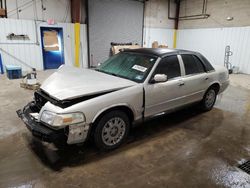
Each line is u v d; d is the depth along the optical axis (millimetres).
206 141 3121
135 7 11609
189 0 13055
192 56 3766
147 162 2539
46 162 2463
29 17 8656
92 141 2727
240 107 4789
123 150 2783
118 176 2266
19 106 4352
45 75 8016
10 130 3246
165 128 3535
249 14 10086
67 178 2201
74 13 9578
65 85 2584
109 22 10688
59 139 2264
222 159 2660
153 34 13273
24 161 2467
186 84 3475
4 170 2293
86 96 2383
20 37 8477
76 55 10125
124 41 11688
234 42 10844
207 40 12297
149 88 2887
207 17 12164
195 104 4008
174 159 2623
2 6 7992
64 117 2186
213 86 4289
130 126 2957
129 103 2688
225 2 11078
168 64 3242
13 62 8562
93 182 2158
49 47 9328
